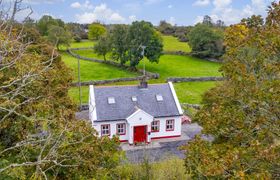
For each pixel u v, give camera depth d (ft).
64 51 262.47
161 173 45.83
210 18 354.54
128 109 95.55
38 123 29.17
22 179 23.03
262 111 27.22
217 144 30.32
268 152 23.27
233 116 28.89
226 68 31.83
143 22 202.80
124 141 94.32
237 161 23.75
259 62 29.12
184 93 150.71
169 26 389.39
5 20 22.02
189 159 30.01
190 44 249.14
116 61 218.18
